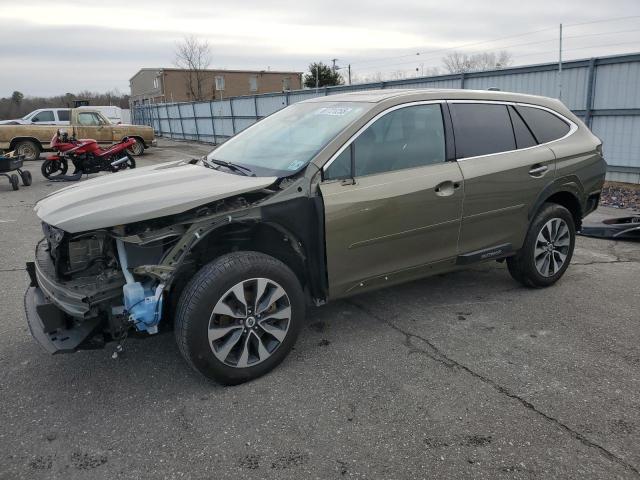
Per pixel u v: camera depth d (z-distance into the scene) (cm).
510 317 414
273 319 323
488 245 420
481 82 1255
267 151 379
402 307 436
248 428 277
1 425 281
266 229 333
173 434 273
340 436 270
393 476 241
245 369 315
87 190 333
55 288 297
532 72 1146
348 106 385
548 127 460
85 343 296
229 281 298
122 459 254
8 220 805
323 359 349
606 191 972
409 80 1424
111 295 293
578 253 590
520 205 428
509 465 247
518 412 288
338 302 447
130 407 297
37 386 319
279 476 242
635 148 999
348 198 338
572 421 280
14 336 386
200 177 349
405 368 337
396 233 362
